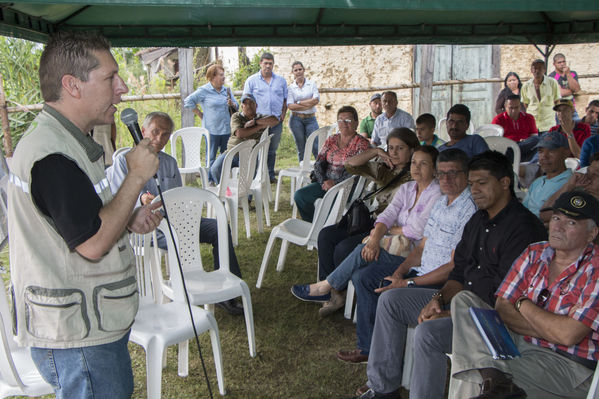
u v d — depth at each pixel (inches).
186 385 113.0
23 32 181.2
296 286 142.6
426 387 90.3
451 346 89.2
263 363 121.3
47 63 55.5
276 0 99.6
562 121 204.7
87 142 58.7
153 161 56.8
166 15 209.8
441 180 113.0
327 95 393.4
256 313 145.9
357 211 145.9
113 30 218.2
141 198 147.2
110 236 55.0
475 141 177.9
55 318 56.8
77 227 53.1
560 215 78.3
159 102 364.5
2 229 71.9
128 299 62.3
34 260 55.9
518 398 76.2
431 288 108.5
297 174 246.4
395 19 228.4
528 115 263.4
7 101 292.4
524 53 392.8
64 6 182.1
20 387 80.8
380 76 391.9
